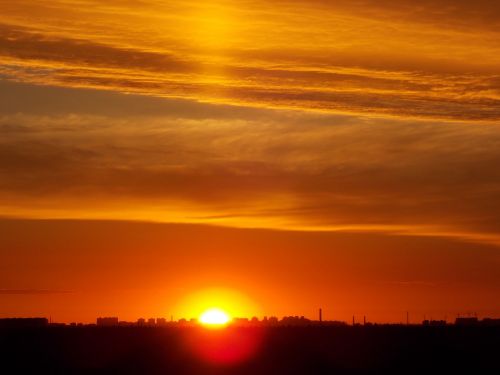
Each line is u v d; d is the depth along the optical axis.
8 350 110.56
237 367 98.50
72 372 91.56
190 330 135.62
